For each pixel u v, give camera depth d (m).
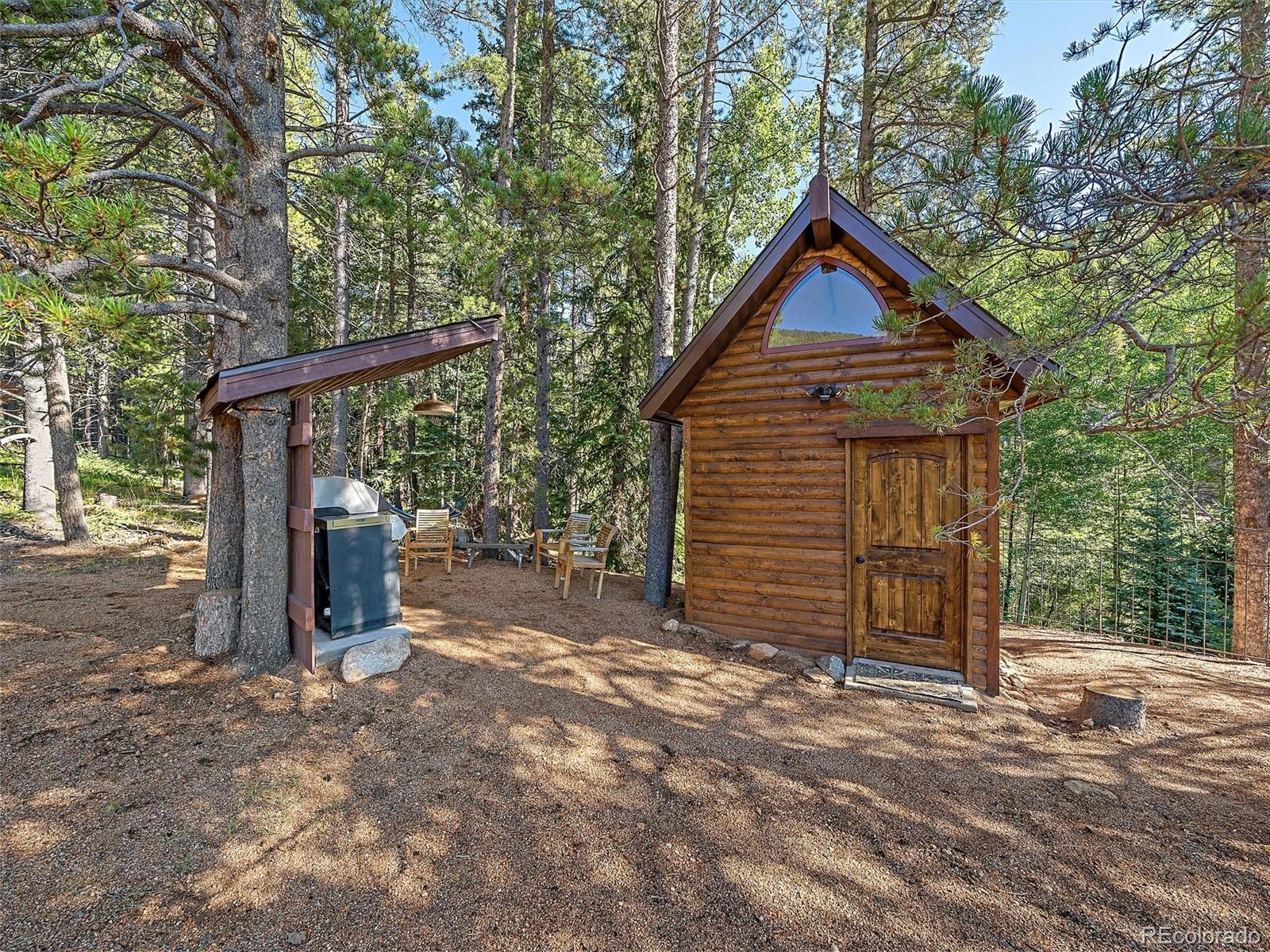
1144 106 2.34
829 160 10.58
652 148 11.60
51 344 7.04
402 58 5.93
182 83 6.73
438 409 9.12
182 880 2.46
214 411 4.78
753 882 2.62
